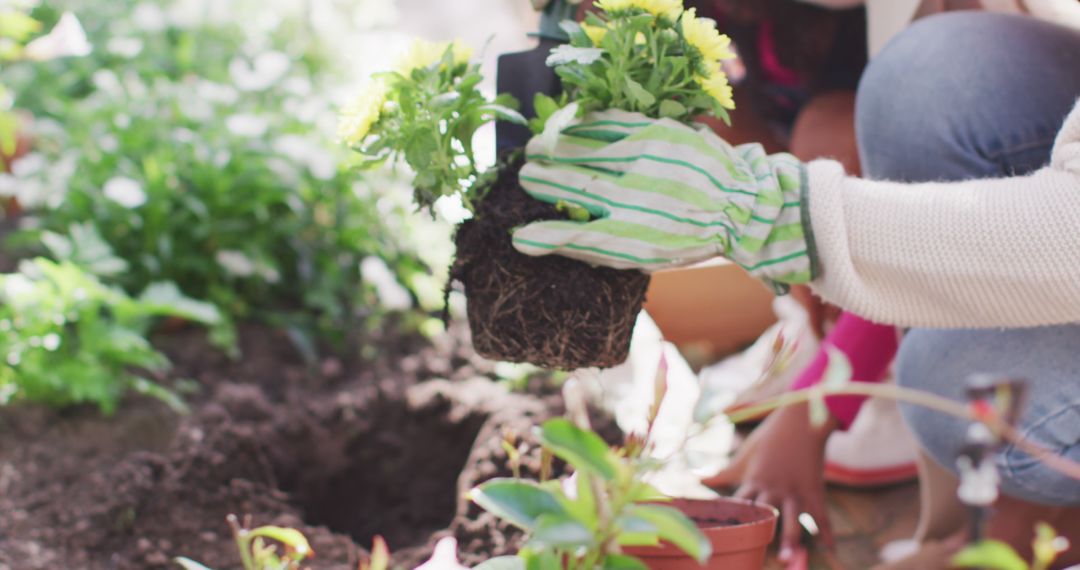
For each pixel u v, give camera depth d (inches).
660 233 54.9
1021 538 64.5
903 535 74.7
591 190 55.6
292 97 108.1
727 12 81.2
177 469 75.4
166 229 93.7
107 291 81.0
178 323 93.5
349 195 100.3
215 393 86.0
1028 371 60.8
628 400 87.7
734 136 85.1
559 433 48.9
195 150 95.1
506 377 86.6
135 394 84.1
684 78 56.3
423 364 89.5
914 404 64.7
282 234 99.3
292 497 79.4
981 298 55.4
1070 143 55.2
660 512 49.0
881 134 67.3
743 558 59.1
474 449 78.9
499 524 70.9
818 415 49.0
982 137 65.1
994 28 66.6
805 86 83.0
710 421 51.1
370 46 129.3
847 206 55.9
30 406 81.7
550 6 59.9
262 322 96.7
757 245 55.7
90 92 115.7
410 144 56.3
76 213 94.4
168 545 71.7
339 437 82.9
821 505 72.3
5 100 94.7
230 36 118.0
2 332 80.1
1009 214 54.5
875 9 73.5
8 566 69.2
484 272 56.7
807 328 81.7
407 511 81.8
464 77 56.6
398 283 101.9
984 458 45.3
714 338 85.7
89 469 76.9
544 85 59.7
